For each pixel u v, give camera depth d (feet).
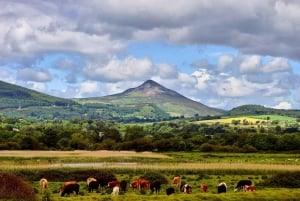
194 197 165.78
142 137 620.90
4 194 149.18
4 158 354.54
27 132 603.26
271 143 579.07
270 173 293.23
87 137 619.26
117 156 402.72
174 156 447.42
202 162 349.41
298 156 472.44
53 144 561.84
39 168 273.33
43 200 154.20
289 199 172.65
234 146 575.79
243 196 172.35
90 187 203.00
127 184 227.20
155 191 203.82
